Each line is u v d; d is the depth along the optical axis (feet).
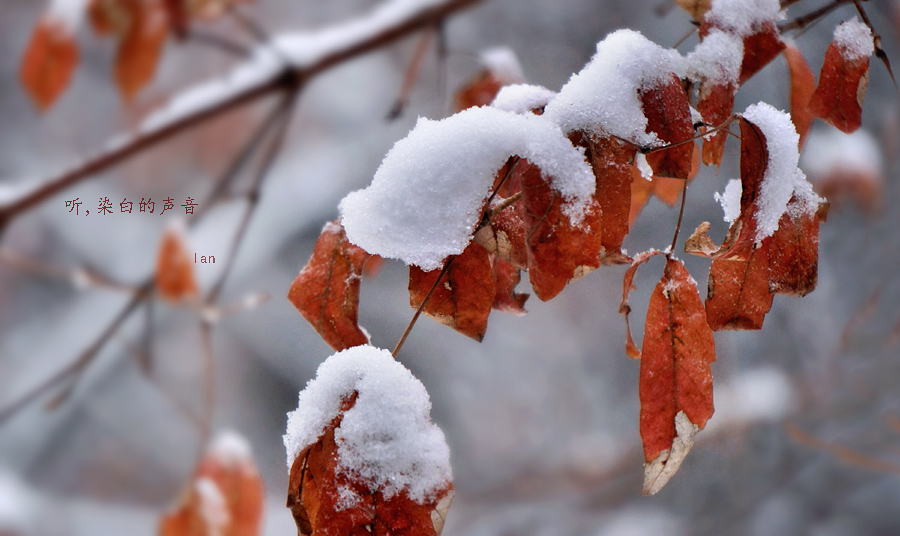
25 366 7.25
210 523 2.68
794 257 2.29
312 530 2.20
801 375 7.23
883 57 2.35
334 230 2.31
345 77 8.07
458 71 8.06
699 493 7.94
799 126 2.39
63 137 7.53
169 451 8.12
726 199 2.33
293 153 8.40
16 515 7.05
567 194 2.21
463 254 2.27
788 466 7.41
